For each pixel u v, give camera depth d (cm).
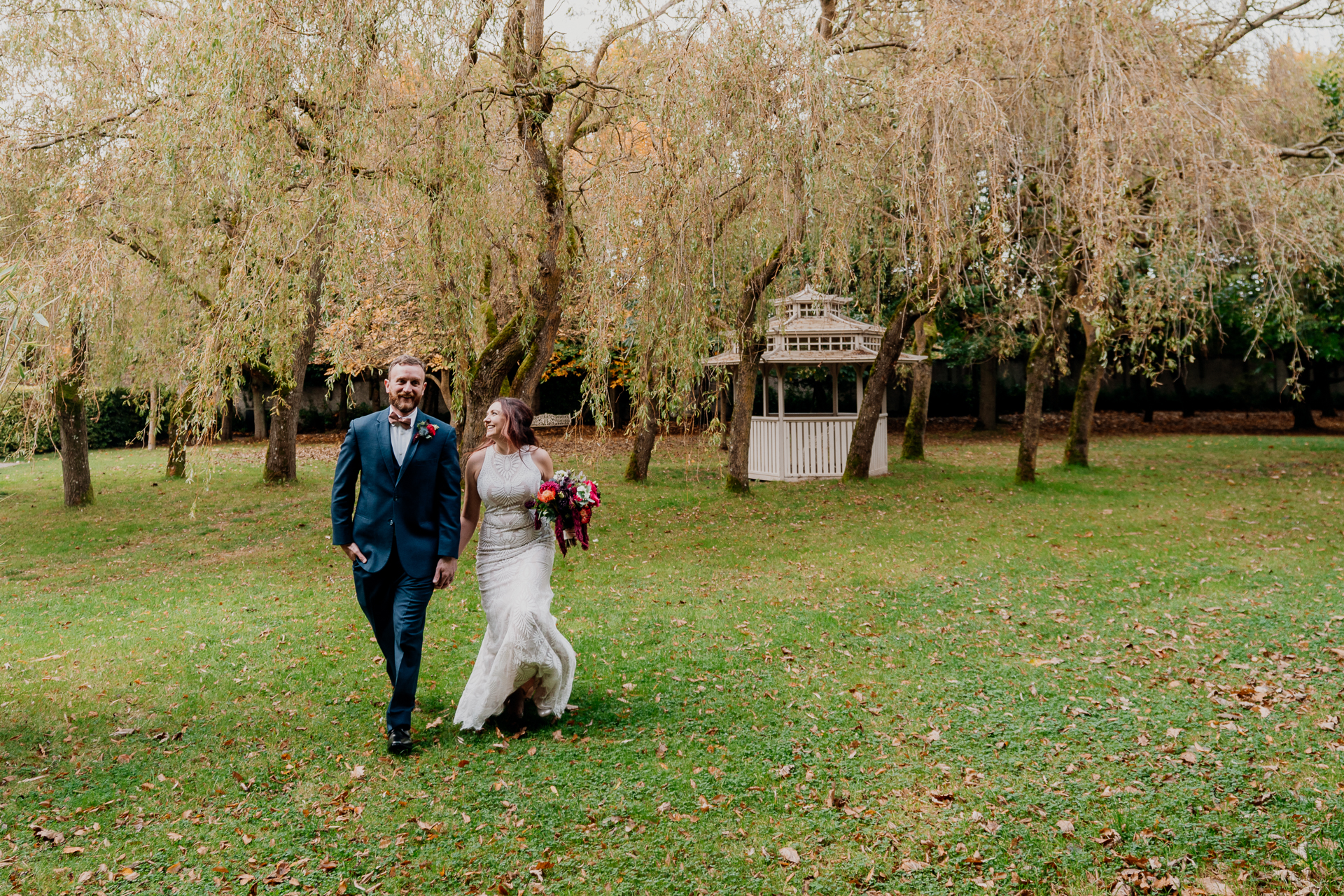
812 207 888
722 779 383
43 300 787
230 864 315
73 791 375
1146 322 1138
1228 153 913
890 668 539
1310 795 353
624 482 1538
